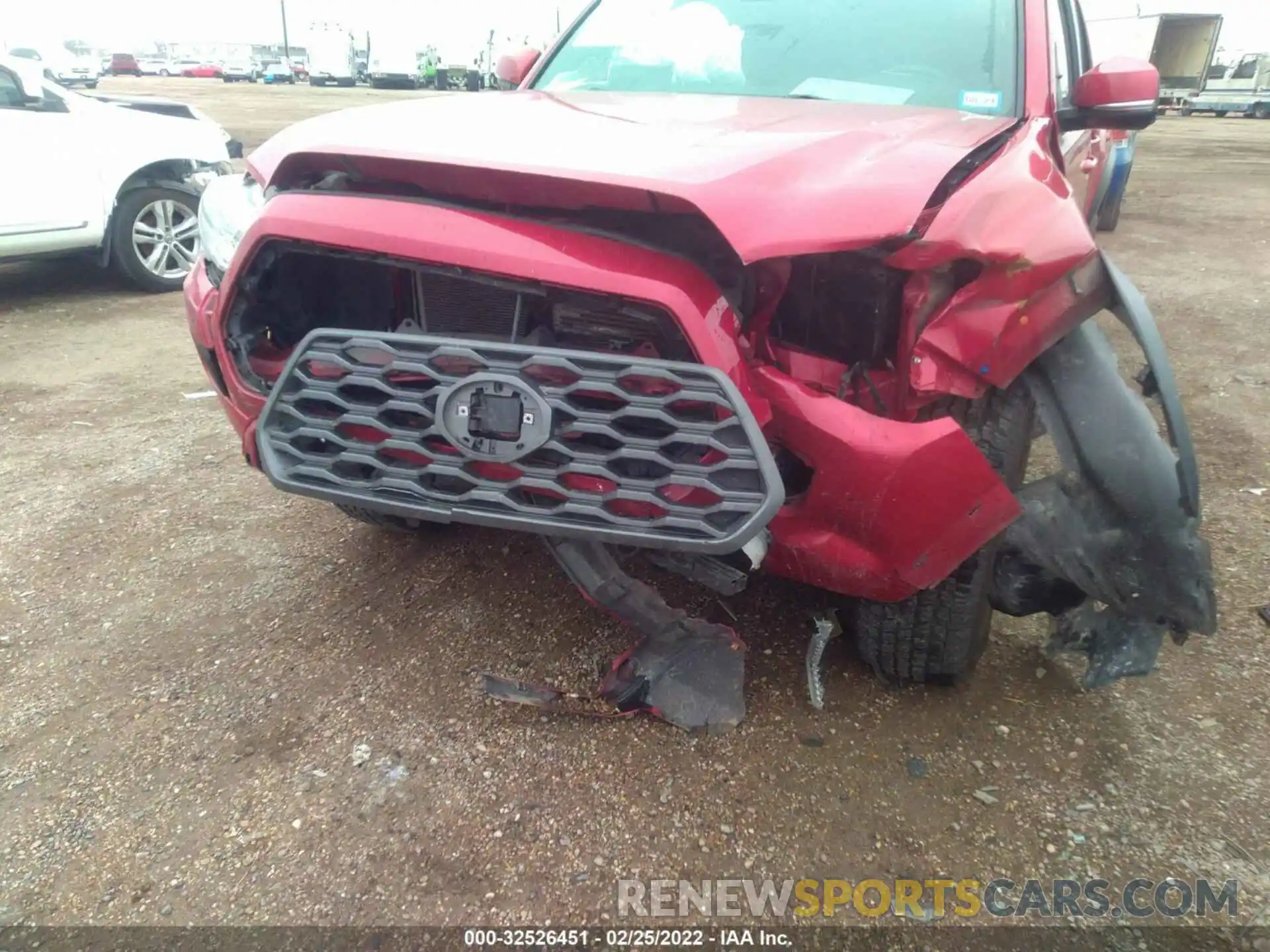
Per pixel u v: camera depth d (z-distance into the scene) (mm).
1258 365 4984
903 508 1892
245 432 2344
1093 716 2387
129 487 3768
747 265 1894
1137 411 1967
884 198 1819
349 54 48719
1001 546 2127
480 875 1959
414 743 2334
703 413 1881
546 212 2043
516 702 2449
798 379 1997
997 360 1869
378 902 1896
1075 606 2230
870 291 1947
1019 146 2238
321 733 2373
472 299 2188
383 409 1981
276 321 2379
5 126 6250
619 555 2318
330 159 2102
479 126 2314
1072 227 1949
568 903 1894
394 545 3299
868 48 3053
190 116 8195
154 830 2080
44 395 4883
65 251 6738
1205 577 1980
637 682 2389
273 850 2023
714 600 2861
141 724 2414
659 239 2006
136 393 4906
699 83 3168
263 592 3012
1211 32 31344
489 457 1905
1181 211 10406
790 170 1955
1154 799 2125
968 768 2223
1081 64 4082
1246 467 3756
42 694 2529
